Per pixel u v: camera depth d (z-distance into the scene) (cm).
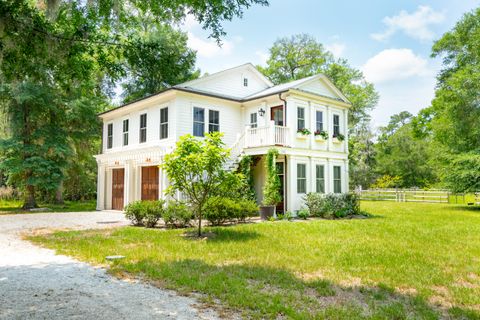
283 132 1617
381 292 524
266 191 1550
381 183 4275
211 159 986
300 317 406
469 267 681
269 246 859
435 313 441
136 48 743
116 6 664
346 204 1678
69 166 2259
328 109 1878
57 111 2177
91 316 401
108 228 1204
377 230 1167
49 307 432
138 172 1914
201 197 1074
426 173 4494
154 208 1227
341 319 407
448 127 2517
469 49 2638
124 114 2030
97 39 696
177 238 977
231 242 909
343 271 642
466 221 1473
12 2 558
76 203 2792
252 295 486
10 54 616
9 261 702
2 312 413
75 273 608
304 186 1712
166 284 540
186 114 1662
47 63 679
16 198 2650
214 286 524
